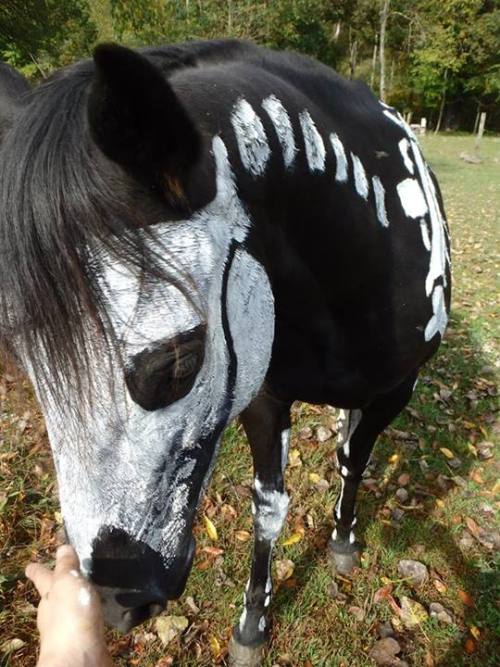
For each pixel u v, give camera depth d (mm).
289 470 2840
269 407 1625
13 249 763
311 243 1285
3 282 782
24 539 2412
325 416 3256
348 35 25766
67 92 835
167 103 750
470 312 4633
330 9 23656
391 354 1629
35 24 8961
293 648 2041
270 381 1536
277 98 1159
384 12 20750
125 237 778
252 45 1374
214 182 928
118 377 801
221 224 944
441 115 25844
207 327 886
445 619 2164
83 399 801
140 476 905
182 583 1068
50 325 764
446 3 23719
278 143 1120
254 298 1069
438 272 1750
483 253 6219
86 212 756
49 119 804
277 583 2246
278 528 1807
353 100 1545
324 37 23391
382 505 2660
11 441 2730
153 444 900
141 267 782
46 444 2744
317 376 1550
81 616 885
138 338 803
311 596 2213
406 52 26500
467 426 3223
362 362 1586
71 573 932
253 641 1943
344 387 1613
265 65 1318
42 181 757
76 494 898
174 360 842
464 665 2031
